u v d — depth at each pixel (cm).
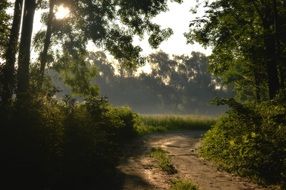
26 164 983
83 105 1828
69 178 1155
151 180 1345
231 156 1662
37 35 2427
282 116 1573
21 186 986
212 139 2091
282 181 1272
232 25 2608
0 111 1020
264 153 1448
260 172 1398
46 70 2494
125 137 2872
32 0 1948
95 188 1171
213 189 1220
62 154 1114
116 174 1422
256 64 2750
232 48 2769
